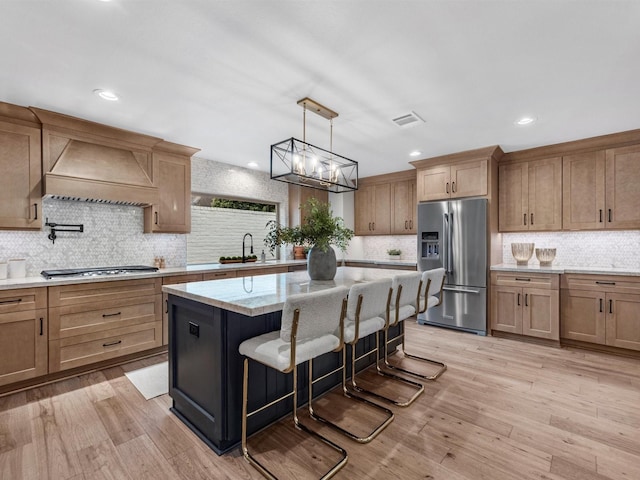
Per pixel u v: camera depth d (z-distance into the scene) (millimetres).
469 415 2158
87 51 1914
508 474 1612
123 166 3234
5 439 1906
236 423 1861
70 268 3250
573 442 1863
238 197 4852
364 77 2225
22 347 2504
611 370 2895
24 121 2715
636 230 3574
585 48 1892
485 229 3922
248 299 1808
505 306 3836
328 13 1609
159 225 3592
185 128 3195
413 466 1675
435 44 1858
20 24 1663
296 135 3420
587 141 3562
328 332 1871
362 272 3283
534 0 1522
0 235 2875
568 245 4035
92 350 2857
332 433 1975
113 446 1844
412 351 3395
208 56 1979
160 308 3309
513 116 2918
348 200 5895
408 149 3975
